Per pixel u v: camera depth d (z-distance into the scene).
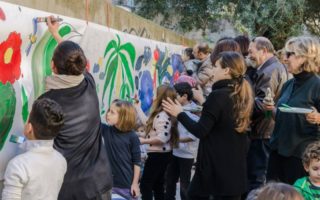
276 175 4.02
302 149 3.77
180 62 9.13
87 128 3.12
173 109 3.86
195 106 5.62
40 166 2.78
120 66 5.62
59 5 4.05
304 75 3.82
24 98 3.43
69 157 3.03
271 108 4.26
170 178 5.89
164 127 5.27
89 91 3.22
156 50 7.27
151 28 7.25
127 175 4.33
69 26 4.12
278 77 4.59
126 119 4.33
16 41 3.30
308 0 17.62
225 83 3.72
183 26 16.89
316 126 3.74
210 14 16.70
